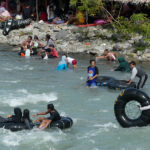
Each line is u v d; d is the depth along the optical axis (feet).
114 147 52.80
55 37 132.87
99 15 140.05
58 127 56.80
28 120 57.21
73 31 132.87
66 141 53.98
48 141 53.62
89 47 124.98
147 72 98.68
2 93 77.15
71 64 108.47
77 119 63.41
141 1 123.85
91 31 130.00
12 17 155.33
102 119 63.72
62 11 151.84
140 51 117.80
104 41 127.13
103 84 83.97
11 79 89.30
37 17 148.46
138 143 54.03
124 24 128.57
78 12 140.46
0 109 67.36
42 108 68.64
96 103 72.33
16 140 53.57
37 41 123.03
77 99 74.64
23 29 140.46
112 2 133.39
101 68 103.24
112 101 73.56
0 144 52.34
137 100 58.70
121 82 82.17
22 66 103.96
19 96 75.51
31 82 86.94
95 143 53.88
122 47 121.49
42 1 155.84
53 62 110.73
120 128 59.41
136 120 59.11
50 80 89.35
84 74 96.43
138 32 125.49
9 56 117.19
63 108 69.10
